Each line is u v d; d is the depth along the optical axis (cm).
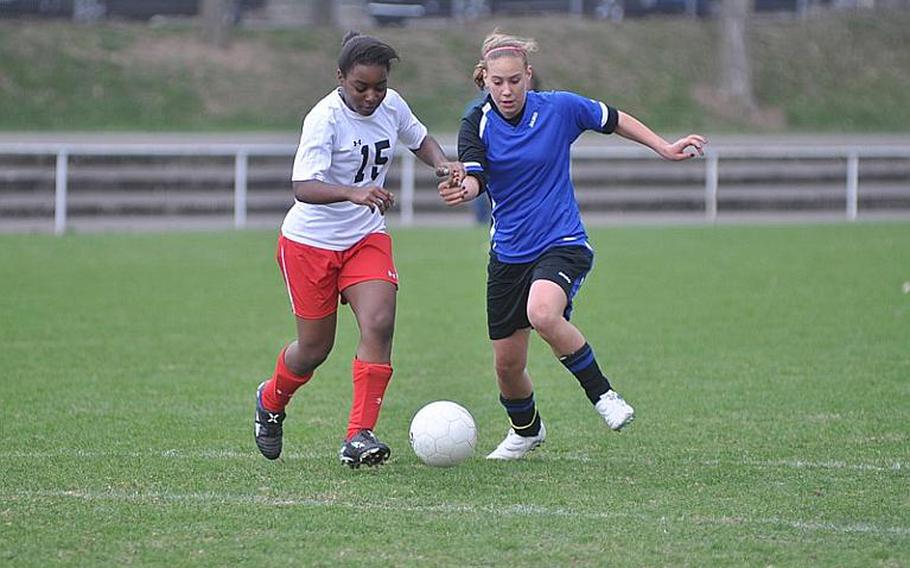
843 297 4550
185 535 1823
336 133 2131
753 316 4166
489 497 2036
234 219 7438
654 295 4638
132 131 9712
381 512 1941
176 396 3008
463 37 11606
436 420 2211
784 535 1811
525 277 2241
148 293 4734
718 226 7012
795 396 2959
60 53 10612
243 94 10519
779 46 12119
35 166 7981
